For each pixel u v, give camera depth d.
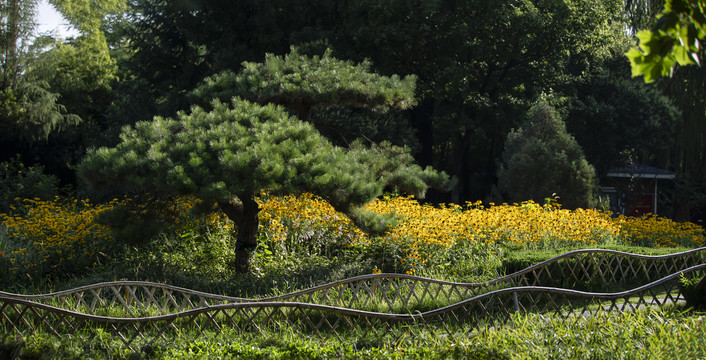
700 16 2.64
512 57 22.12
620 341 5.53
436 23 21.84
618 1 24.08
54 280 10.61
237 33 22.48
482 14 21.80
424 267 10.48
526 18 21.42
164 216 9.94
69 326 6.34
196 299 8.84
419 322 7.12
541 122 19.89
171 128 9.64
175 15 23.09
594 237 13.04
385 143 11.15
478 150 31.86
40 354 6.03
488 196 30.02
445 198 27.80
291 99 10.48
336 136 19.27
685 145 26.50
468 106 23.20
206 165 8.82
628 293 7.12
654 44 2.54
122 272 9.75
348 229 11.95
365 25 20.69
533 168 19.25
